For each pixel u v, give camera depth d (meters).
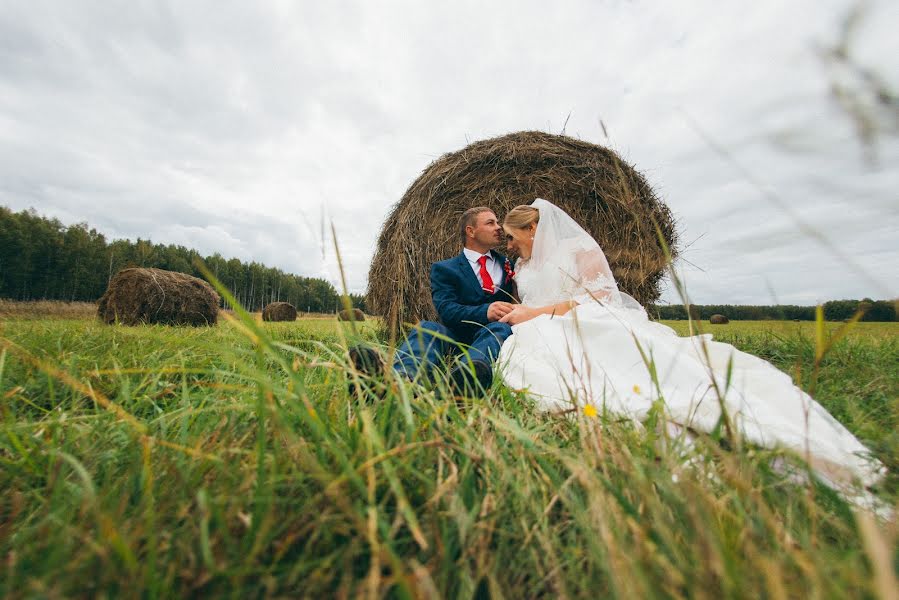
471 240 3.29
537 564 0.73
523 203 4.89
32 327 3.62
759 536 0.70
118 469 1.02
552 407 1.63
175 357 2.28
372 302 5.34
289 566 0.68
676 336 2.31
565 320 2.22
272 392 0.93
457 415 1.15
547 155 4.82
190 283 10.34
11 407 1.51
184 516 0.78
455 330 3.11
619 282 4.62
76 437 1.14
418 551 0.76
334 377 1.50
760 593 0.59
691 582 0.58
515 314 2.64
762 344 3.58
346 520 0.76
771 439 1.25
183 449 0.89
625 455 0.93
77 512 0.81
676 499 0.76
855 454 1.14
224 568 0.64
